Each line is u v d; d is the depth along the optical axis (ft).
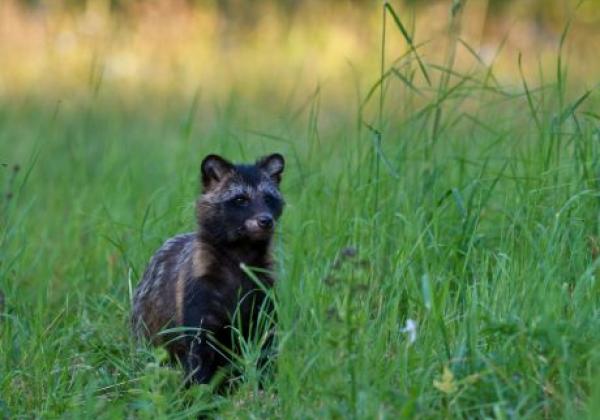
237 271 36.73
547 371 29.48
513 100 54.65
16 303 40.91
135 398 33.35
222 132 55.11
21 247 45.06
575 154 39.78
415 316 35.42
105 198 53.21
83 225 51.72
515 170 43.06
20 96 84.99
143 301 38.78
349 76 88.07
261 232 36.52
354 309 32.71
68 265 47.98
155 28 101.40
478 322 32.81
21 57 95.96
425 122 43.83
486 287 34.53
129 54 96.12
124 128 73.56
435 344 32.01
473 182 40.32
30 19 103.60
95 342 39.40
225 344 36.65
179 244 38.96
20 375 35.76
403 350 31.53
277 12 107.65
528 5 101.24
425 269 34.58
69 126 71.31
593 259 36.83
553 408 28.91
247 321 36.45
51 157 66.74
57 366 36.32
